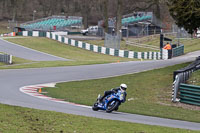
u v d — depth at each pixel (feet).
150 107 138.51
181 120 113.60
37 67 256.32
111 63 293.02
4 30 627.05
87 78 210.18
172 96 155.12
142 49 415.23
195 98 149.48
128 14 604.90
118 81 199.00
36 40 439.63
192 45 427.74
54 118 87.35
